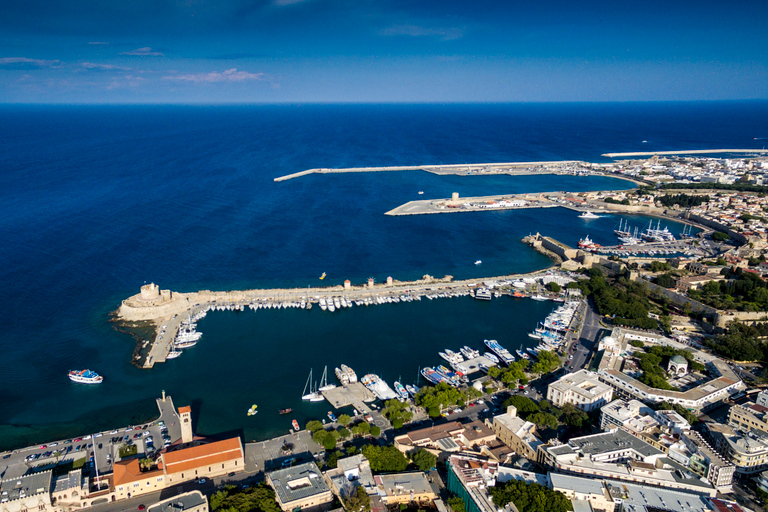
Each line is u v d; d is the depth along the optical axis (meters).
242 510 189.12
